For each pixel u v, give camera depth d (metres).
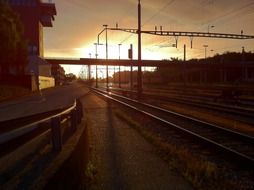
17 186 4.61
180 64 111.50
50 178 4.88
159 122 20.47
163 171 9.65
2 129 7.29
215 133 16.72
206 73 144.00
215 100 40.88
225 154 11.88
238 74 142.12
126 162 10.77
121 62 105.31
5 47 55.62
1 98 47.47
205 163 10.33
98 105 36.94
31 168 5.68
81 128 10.50
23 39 66.69
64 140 8.28
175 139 15.34
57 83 166.00
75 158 7.26
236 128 18.95
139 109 29.14
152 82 139.25
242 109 28.17
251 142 13.84
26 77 72.69
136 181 8.66
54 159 6.05
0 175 5.16
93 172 9.45
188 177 8.80
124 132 17.45
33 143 6.56
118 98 48.94
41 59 104.94
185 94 56.62
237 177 9.38
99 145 13.79
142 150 12.73
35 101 45.47
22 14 112.44
